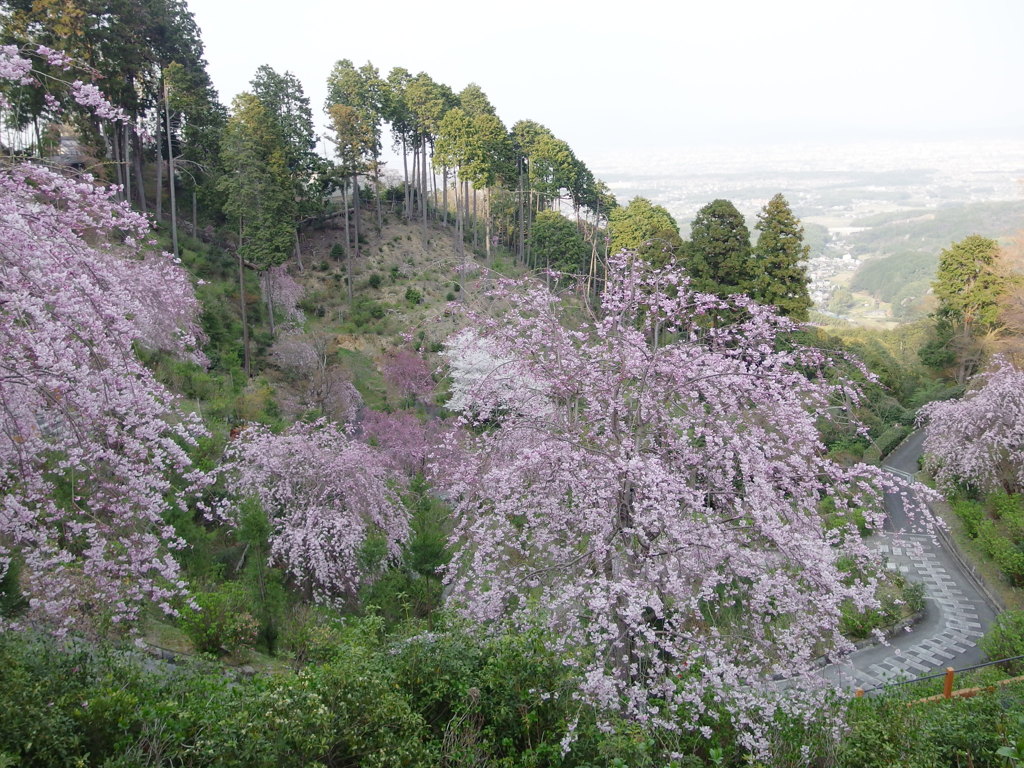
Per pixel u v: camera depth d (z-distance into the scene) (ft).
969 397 68.44
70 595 21.12
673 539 22.45
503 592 23.84
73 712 13.88
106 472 23.17
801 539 21.71
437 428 60.75
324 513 38.09
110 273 26.37
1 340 19.52
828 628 22.18
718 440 24.82
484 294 35.17
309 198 116.88
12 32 48.39
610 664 21.68
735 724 19.92
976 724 20.04
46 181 21.85
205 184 96.78
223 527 37.81
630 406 26.91
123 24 75.66
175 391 50.39
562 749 17.16
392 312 102.73
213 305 77.97
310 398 68.85
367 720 15.93
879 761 18.21
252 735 14.03
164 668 18.79
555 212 126.62
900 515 60.75
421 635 20.16
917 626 44.01
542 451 24.11
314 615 31.55
